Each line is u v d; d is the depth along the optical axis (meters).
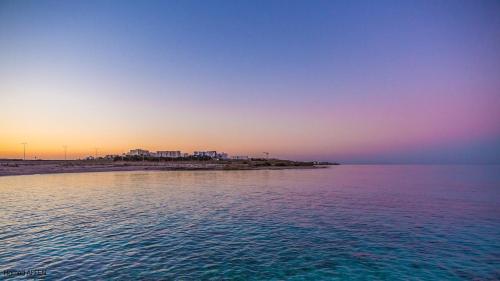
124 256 18.09
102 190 53.22
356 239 22.38
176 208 34.91
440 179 90.31
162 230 24.38
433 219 29.50
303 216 30.62
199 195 47.31
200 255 18.53
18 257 17.62
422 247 20.61
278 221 28.19
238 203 39.19
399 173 137.62
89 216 29.72
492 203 40.09
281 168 178.50
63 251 18.80
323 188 60.62
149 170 130.88
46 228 24.52
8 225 25.42
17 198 42.16
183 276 15.41
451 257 18.69
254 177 94.81
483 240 22.31
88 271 15.73
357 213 32.47
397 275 16.05
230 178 88.25
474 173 133.00
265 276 15.66
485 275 16.05
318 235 23.39
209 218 29.28
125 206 36.06
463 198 45.09
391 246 20.75
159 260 17.55
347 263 17.61
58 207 34.94
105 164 172.62
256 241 21.64
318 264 17.41
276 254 18.94
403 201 41.78
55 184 63.53
